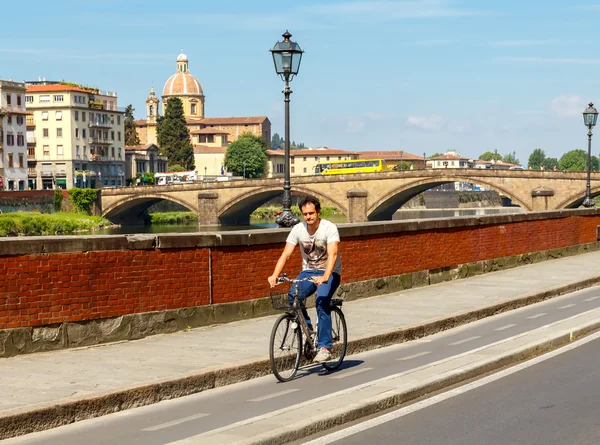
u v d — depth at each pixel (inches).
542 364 444.5
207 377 390.3
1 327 437.7
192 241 542.6
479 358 440.1
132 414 342.3
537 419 327.9
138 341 495.8
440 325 572.4
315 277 411.8
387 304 665.6
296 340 415.8
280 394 377.1
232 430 302.7
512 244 973.2
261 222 5364.2
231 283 574.2
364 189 4407.0
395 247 751.1
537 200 3882.9
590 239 1220.5
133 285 503.2
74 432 315.0
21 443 301.0
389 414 339.0
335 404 340.8
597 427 315.6
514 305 685.9
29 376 387.9
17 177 5118.1
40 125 5856.3
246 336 514.3
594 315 605.3
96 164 6151.6
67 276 466.6
